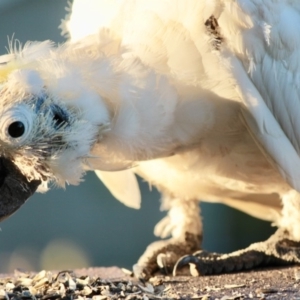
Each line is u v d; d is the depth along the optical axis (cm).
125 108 366
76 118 365
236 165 374
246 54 369
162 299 366
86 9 371
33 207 476
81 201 479
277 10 370
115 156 369
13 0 458
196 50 368
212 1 368
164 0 369
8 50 371
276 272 374
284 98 370
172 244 380
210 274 375
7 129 364
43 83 365
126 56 367
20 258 468
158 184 380
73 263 471
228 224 471
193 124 370
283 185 376
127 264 475
